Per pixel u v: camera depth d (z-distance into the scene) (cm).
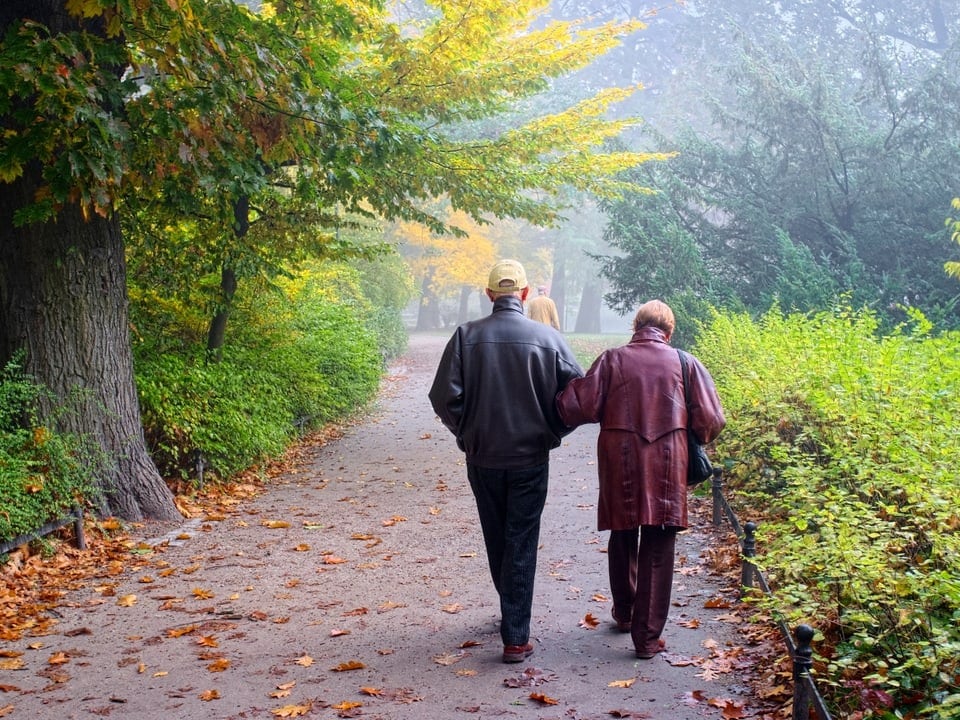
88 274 861
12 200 824
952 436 629
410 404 1964
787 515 736
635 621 509
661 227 2111
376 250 1311
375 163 912
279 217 1259
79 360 853
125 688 487
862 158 2191
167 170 855
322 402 1550
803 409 839
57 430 833
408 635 561
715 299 1966
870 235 2108
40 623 593
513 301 534
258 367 1365
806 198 2198
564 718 437
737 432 935
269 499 1014
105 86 691
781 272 1989
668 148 2383
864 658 452
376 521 895
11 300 834
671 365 512
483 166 1278
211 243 1207
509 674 491
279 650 540
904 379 793
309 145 870
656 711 442
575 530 838
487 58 1295
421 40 1164
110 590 667
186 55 707
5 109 662
